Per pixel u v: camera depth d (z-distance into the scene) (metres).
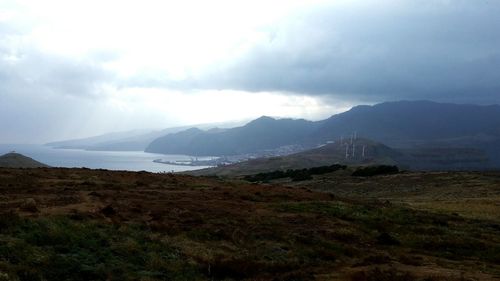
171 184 39.22
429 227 30.53
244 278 17.39
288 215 29.81
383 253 23.58
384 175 77.31
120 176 41.09
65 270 14.33
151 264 16.78
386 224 30.45
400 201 50.22
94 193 28.66
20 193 27.47
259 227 25.36
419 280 17.59
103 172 43.34
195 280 16.17
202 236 21.95
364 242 25.77
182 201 30.27
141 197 30.11
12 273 13.03
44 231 17.50
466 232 30.50
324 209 32.59
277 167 182.25
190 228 22.95
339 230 26.91
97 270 14.77
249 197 35.22
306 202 34.78
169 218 24.48
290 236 24.31
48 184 32.53
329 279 17.72
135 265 16.53
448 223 33.19
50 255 15.19
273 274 18.25
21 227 17.53
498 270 21.47
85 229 18.88
